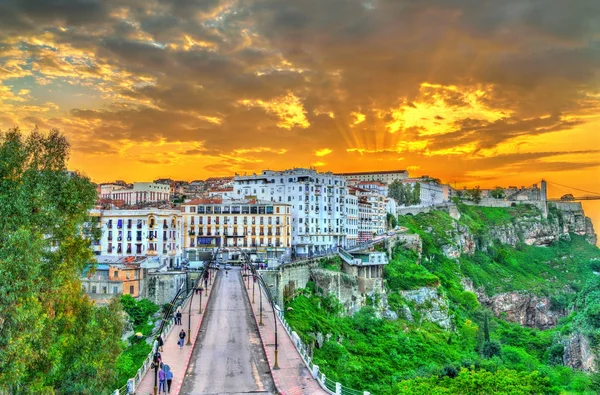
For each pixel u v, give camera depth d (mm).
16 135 48406
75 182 52500
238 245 137500
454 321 138250
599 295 122500
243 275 101812
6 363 34219
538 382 62469
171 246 119625
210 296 84312
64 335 45969
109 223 116500
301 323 96062
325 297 118938
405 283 142250
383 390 77375
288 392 42438
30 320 36688
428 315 135000
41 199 46125
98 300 91062
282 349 55219
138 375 44719
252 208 138750
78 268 50781
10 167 46000
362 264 132000
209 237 136875
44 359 40812
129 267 94125
